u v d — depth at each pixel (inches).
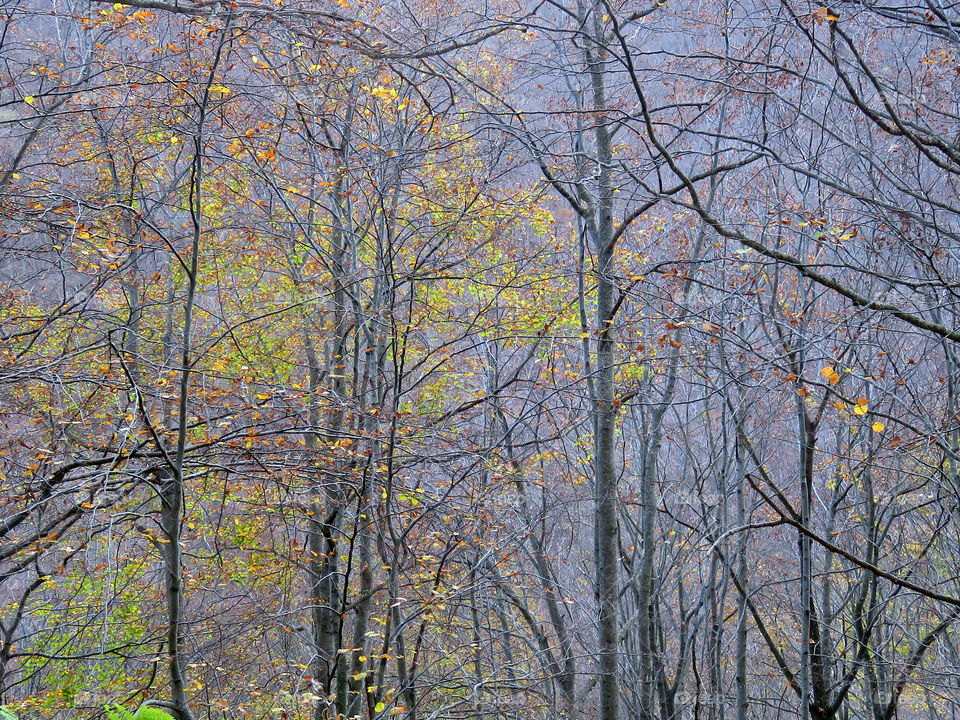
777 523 271.1
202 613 431.8
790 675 509.4
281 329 517.0
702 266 498.6
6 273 387.5
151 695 370.0
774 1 330.6
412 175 417.1
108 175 426.6
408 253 495.2
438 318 510.3
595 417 487.2
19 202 343.9
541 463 551.8
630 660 566.3
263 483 380.2
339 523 443.8
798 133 376.5
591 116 425.4
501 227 449.7
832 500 542.9
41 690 425.7
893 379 400.8
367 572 407.5
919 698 659.4
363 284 529.3
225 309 521.0
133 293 436.1
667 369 500.1
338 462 365.7
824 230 314.3
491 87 403.9
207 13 287.0
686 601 756.6
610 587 465.4
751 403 472.7
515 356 595.5
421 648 418.3
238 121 361.1
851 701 677.9
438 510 399.2
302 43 336.8
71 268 348.8
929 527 555.2
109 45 424.5
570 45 424.5
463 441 445.4
